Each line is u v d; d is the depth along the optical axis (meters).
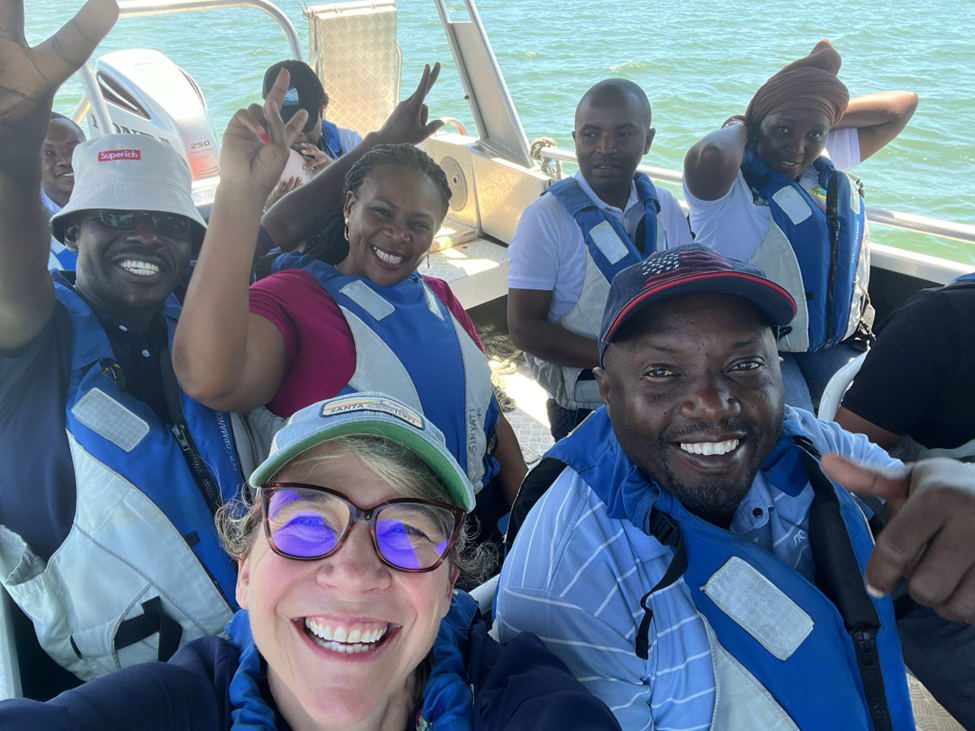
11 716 0.89
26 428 1.49
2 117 1.30
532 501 1.37
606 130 2.46
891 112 3.19
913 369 1.66
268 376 1.67
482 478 2.10
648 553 1.19
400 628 0.98
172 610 1.51
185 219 1.64
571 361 2.51
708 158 2.52
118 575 1.47
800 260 2.65
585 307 2.54
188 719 0.99
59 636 1.47
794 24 14.68
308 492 0.97
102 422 1.50
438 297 2.09
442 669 1.07
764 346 1.15
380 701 1.00
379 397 1.03
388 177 1.86
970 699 1.48
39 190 1.41
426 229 1.93
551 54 13.77
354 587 0.93
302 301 1.80
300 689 0.98
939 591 0.85
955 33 13.22
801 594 1.16
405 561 0.97
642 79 12.14
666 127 10.48
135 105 3.61
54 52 1.31
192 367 1.53
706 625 1.17
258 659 1.06
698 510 1.21
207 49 14.63
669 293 1.12
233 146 1.46
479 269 3.66
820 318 2.69
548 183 3.57
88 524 1.48
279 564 0.95
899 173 7.96
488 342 3.66
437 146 4.11
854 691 1.16
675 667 1.17
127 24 16.08
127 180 1.56
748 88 11.53
